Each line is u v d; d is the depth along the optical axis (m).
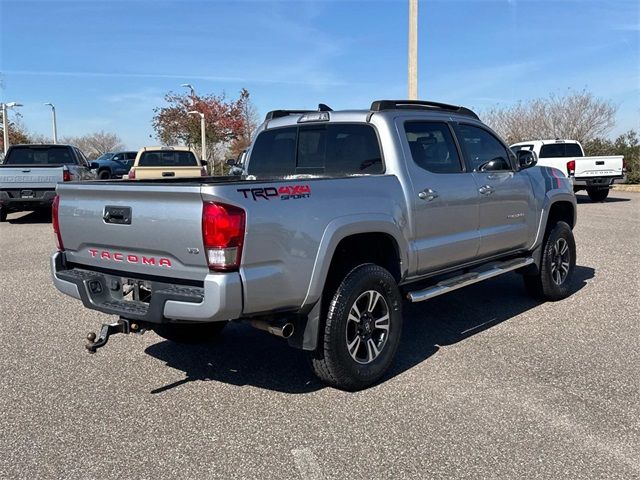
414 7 12.71
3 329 5.84
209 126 36.12
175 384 4.47
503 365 4.74
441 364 4.78
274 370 4.75
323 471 3.22
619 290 7.21
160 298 3.69
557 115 33.66
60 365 4.86
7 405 4.10
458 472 3.19
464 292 7.21
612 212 16.17
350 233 4.13
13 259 9.57
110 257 4.16
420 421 3.79
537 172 6.49
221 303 3.49
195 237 3.56
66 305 6.74
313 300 3.96
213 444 3.54
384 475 3.18
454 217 5.13
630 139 28.33
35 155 15.10
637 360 4.81
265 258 3.67
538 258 6.46
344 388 4.28
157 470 3.26
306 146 5.34
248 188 3.64
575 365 4.72
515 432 3.62
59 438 3.63
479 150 5.71
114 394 4.29
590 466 3.23
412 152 4.88
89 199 4.22
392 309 4.48
